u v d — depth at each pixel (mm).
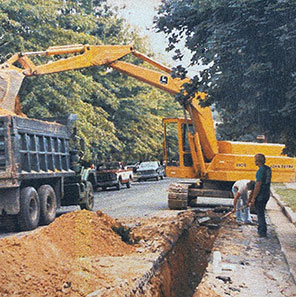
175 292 8242
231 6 6859
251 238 9898
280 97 7402
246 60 7250
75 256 7246
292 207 14461
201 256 10875
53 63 14969
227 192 15664
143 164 39781
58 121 15133
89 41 26328
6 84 12875
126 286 5965
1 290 5148
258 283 6621
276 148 15984
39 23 22875
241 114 7668
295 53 7004
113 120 38406
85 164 16391
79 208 17109
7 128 11078
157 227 10250
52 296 5395
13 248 6016
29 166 11844
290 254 8062
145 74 15766
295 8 6715
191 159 16047
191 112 15250
